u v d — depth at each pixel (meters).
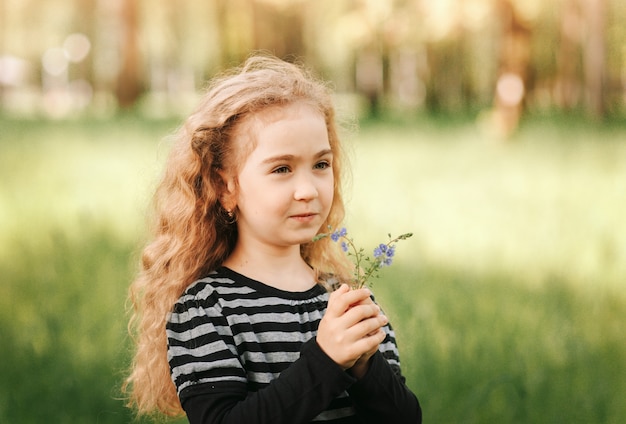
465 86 27.44
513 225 7.16
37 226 6.74
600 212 7.63
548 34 21.88
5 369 3.60
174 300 1.95
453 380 3.55
